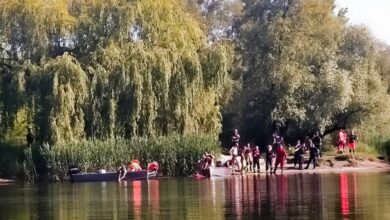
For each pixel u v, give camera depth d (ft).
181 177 184.55
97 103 185.16
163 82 188.34
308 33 248.11
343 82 240.32
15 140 194.80
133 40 194.18
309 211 91.97
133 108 185.37
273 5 256.73
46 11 193.26
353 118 250.98
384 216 85.51
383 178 152.35
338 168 201.67
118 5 193.06
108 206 107.86
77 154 183.83
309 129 247.91
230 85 252.42
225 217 88.99
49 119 182.39
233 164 187.93
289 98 241.14
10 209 108.37
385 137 244.01
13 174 190.70
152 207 103.40
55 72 182.19
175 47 192.75
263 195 116.16
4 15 193.67
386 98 252.62
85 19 194.08
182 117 192.44
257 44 251.39
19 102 185.88
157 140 188.34
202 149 189.47
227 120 258.37
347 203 99.81
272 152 189.78
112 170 185.88
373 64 265.95
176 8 203.51
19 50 195.00
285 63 242.37
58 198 126.21
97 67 186.39
